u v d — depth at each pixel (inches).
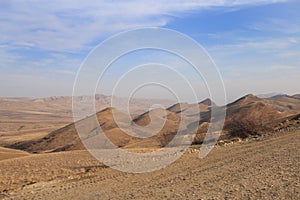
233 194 412.5
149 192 496.7
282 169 520.4
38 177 912.9
